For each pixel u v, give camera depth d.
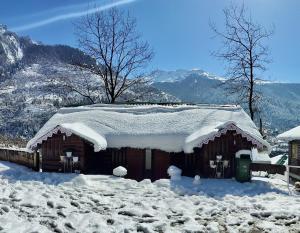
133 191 17.98
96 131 24.83
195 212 14.23
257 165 22.36
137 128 24.88
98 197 15.57
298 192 19.52
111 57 41.16
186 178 22.12
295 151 28.44
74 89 41.09
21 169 25.06
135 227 11.95
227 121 22.44
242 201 16.33
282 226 12.75
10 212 12.62
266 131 38.31
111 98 41.12
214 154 22.92
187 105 28.48
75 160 23.16
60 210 13.22
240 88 37.75
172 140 23.62
